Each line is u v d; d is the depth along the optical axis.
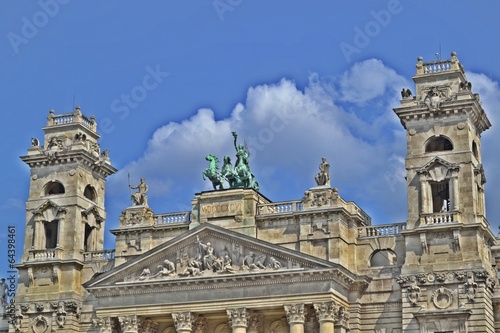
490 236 121.75
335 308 117.81
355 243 124.12
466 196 119.38
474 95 122.94
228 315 120.75
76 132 140.25
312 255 121.75
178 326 122.25
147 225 130.62
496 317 120.44
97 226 141.38
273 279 119.69
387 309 120.75
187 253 124.50
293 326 117.81
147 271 125.31
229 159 130.50
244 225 125.62
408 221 120.94
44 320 133.38
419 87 124.88
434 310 116.56
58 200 137.88
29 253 136.00
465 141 121.06
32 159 139.75
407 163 123.06
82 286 132.50
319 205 123.94
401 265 121.31
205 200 128.25
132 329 124.31
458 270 116.94
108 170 145.00
